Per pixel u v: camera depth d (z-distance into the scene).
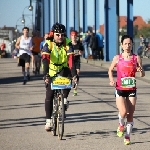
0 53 92.81
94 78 33.16
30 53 29.11
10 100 21.53
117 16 51.06
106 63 48.06
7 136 13.62
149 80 31.11
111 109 18.50
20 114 17.45
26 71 31.70
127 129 12.55
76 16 68.62
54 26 13.45
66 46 13.50
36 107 19.17
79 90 25.44
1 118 16.66
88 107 19.03
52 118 13.83
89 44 57.94
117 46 51.19
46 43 13.47
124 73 12.56
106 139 13.15
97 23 59.06
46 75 13.35
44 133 14.02
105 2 50.59
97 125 15.16
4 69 45.28
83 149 11.99
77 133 13.97
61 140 13.05
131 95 12.66
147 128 14.71
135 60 12.58
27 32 29.19
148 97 22.42
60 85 13.15
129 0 48.75
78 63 23.11
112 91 24.94
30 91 25.11
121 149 11.98
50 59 13.47
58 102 13.29
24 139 13.20
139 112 17.75
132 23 48.94
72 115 17.11
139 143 12.66
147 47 61.88
